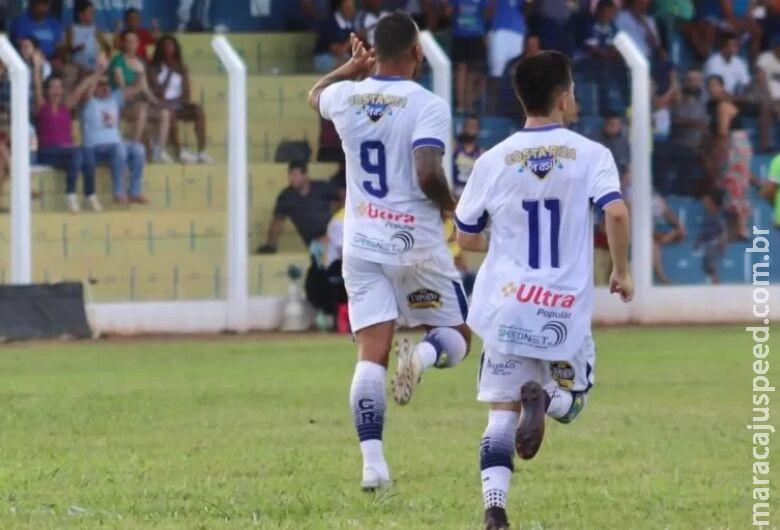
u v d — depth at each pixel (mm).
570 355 23656
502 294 23766
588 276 23781
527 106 24125
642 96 71375
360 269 28484
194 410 41344
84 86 69750
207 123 72188
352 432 36969
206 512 25875
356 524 24578
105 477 29984
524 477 30016
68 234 69375
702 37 76188
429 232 28359
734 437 35688
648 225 72250
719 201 74312
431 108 27953
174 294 70250
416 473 30703
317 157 73438
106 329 68250
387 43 28141
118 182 70188
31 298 65750
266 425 38281
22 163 65562
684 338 65000
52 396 44781
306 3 78062
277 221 71312
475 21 73250
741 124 74625
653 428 37250
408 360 26781
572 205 23688
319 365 54719
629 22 75375
